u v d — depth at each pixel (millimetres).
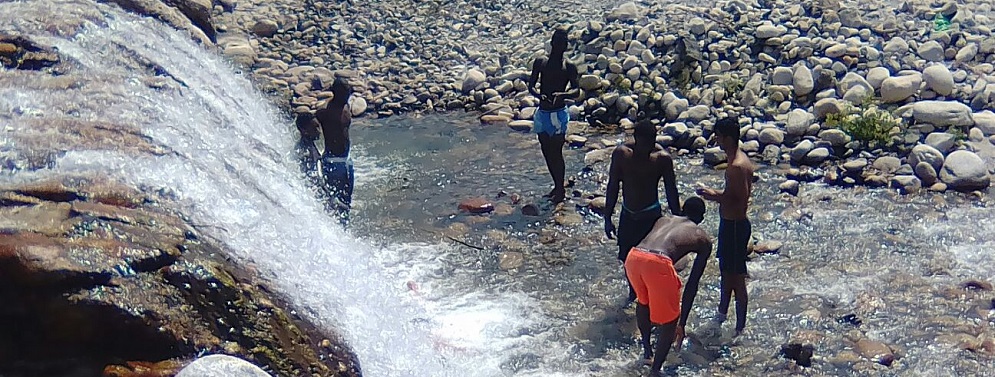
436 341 7367
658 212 7863
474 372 7062
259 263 5535
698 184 10875
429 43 15953
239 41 15625
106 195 5199
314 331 5367
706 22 14164
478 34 16125
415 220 9992
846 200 10227
